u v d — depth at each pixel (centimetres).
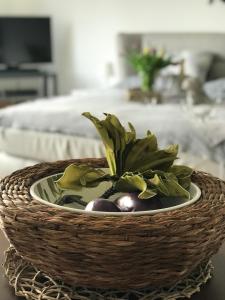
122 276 65
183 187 80
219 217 67
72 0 512
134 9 468
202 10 426
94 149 239
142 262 63
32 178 85
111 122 79
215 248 71
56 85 531
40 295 69
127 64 453
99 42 502
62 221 62
